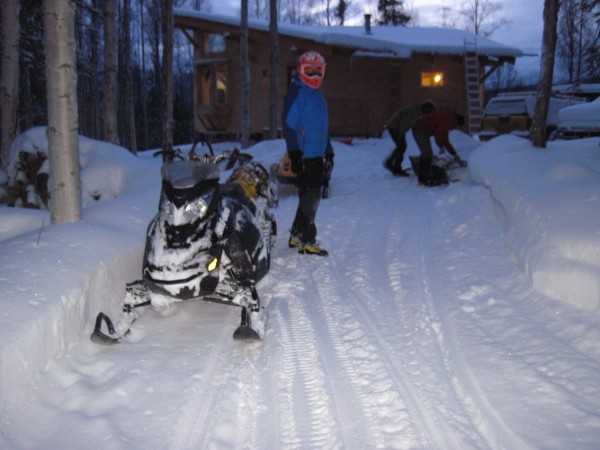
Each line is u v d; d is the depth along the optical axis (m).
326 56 23.23
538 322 4.36
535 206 5.89
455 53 22.53
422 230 7.49
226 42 25.78
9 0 9.25
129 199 6.76
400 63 23.55
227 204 4.42
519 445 2.98
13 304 3.64
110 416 3.23
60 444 2.99
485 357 3.89
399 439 3.07
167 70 13.72
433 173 11.12
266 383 3.67
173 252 3.88
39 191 8.51
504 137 11.41
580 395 3.38
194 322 4.62
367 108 23.77
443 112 11.23
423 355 4.02
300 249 6.55
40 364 3.56
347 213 8.76
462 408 3.35
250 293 4.19
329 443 3.05
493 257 5.94
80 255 4.54
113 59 13.02
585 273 4.45
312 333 4.43
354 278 5.69
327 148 7.13
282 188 10.66
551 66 9.17
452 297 5.02
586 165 7.09
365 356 4.02
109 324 4.09
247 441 3.06
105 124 13.15
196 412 3.32
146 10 43.22
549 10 9.09
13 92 9.39
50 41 5.14
